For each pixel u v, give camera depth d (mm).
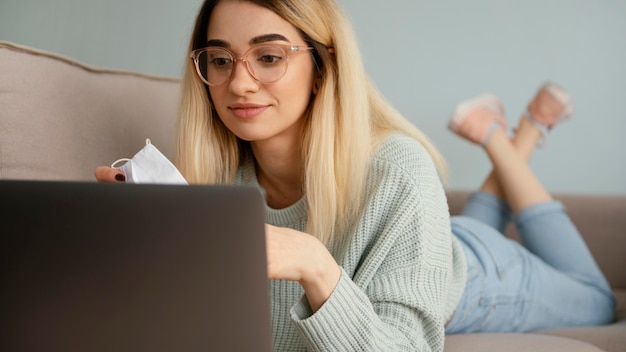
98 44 3078
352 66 1314
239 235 734
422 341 1209
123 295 721
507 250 2002
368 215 1294
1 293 717
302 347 1354
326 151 1298
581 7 3238
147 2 3104
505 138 2504
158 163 1008
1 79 1292
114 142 1486
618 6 3238
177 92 1703
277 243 997
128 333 724
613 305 2209
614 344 1717
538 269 2045
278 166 1381
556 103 2736
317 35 1277
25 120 1312
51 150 1347
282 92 1256
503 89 3250
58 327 721
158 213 722
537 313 1998
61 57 1429
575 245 2275
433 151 1489
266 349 754
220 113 1295
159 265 723
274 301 1362
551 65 3246
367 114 1334
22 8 3037
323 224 1312
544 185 3252
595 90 3252
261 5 1237
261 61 1245
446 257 1326
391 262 1262
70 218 716
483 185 2490
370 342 1087
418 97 3236
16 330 722
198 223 728
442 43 3240
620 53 3240
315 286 1051
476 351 1396
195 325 733
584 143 3254
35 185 717
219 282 735
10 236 715
